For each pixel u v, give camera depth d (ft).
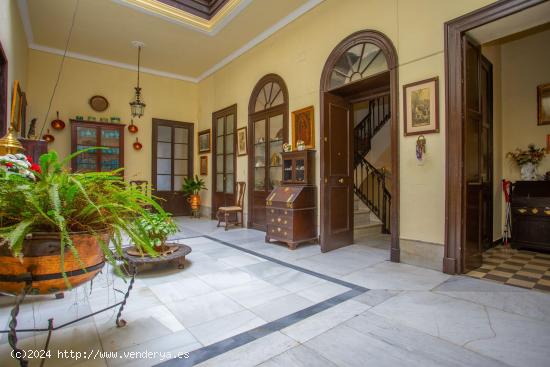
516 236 14.56
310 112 16.06
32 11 17.30
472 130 11.23
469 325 6.86
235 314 7.47
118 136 24.45
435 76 11.03
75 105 23.13
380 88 14.43
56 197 4.39
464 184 10.55
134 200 5.92
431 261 11.15
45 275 4.63
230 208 20.59
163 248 11.01
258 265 11.80
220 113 24.89
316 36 15.94
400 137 12.08
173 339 6.27
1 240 4.33
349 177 15.56
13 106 13.53
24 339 6.25
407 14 11.86
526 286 9.36
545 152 14.69
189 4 18.42
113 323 6.98
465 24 10.28
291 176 16.43
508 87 15.90
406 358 5.60
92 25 18.95
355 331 6.61
